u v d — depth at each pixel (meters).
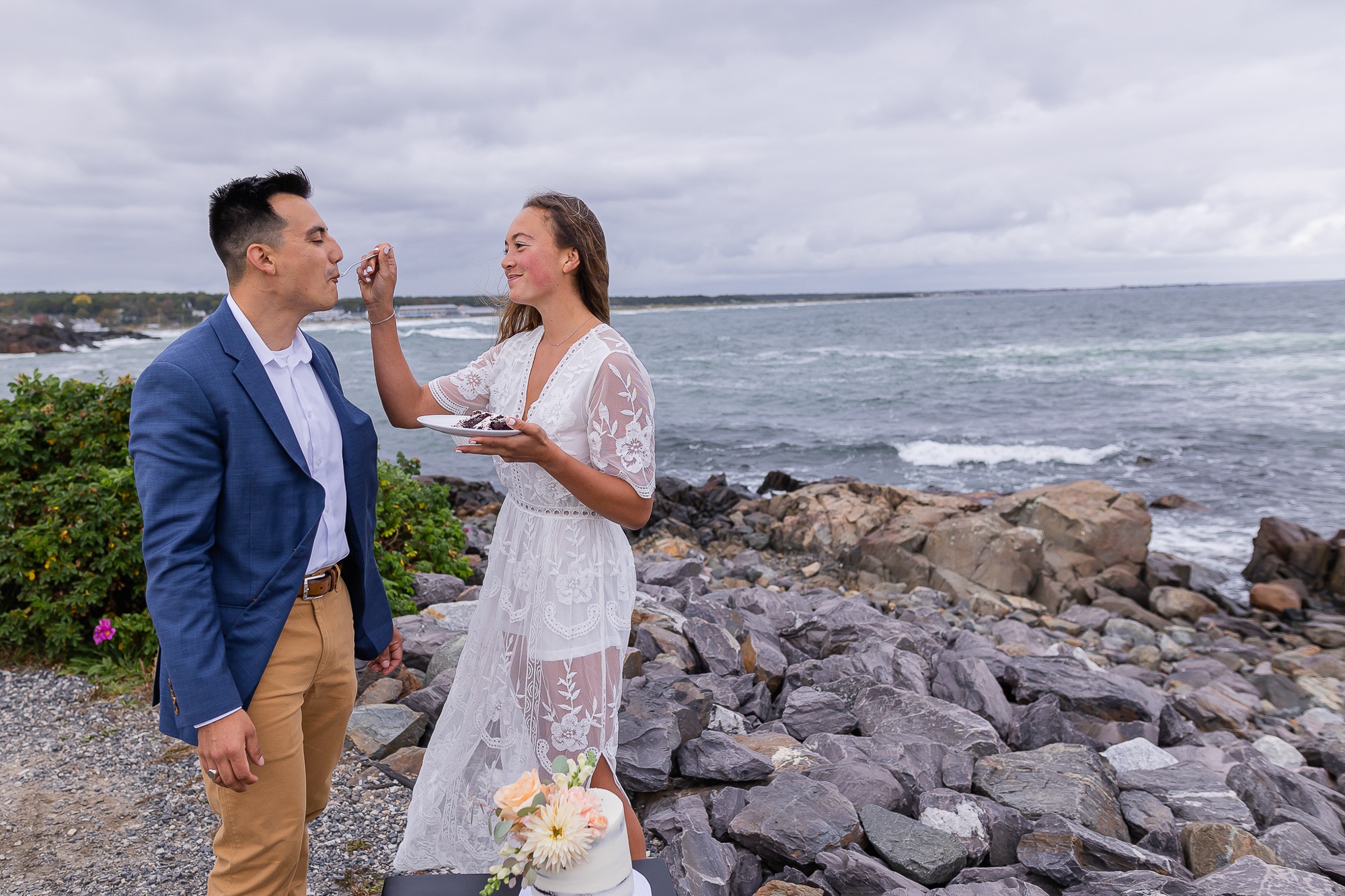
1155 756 4.36
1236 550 12.56
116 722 4.00
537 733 2.46
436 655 4.42
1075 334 54.06
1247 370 30.70
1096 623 9.47
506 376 2.57
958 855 3.12
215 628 1.79
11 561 4.59
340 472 2.14
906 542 10.68
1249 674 8.19
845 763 3.62
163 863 2.97
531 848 1.69
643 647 4.73
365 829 3.17
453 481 15.12
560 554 2.40
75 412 5.19
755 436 21.70
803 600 7.09
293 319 2.04
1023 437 20.39
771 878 3.12
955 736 4.08
